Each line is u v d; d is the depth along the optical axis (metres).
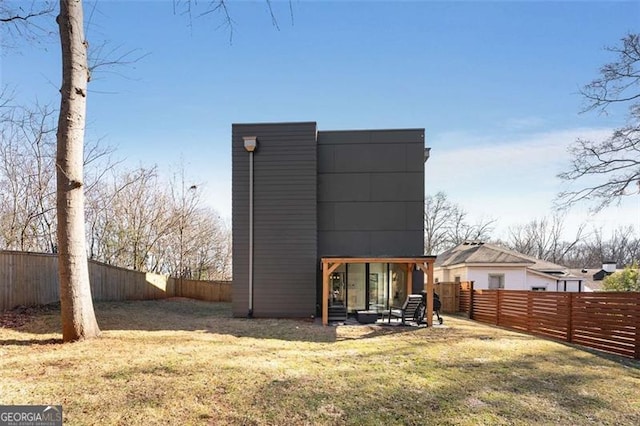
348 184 13.21
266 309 12.11
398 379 5.34
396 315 11.63
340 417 4.01
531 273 21.52
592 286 27.64
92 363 5.57
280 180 12.41
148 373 5.17
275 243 12.26
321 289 12.87
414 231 13.05
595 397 4.88
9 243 16.30
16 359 5.68
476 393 4.86
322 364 6.07
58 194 6.96
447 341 8.34
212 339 7.90
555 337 9.61
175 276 22.95
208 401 4.29
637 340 7.47
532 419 4.11
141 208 22.56
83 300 7.15
